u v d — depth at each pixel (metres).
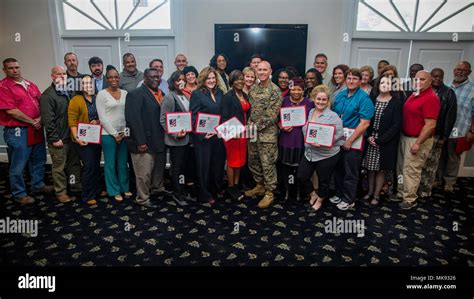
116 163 3.15
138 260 2.19
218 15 3.92
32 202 3.06
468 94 3.19
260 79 2.77
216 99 2.91
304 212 2.90
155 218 2.78
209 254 2.26
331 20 3.86
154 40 4.05
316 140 2.65
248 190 3.31
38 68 4.11
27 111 2.96
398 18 3.89
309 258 2.22
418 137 2.78
